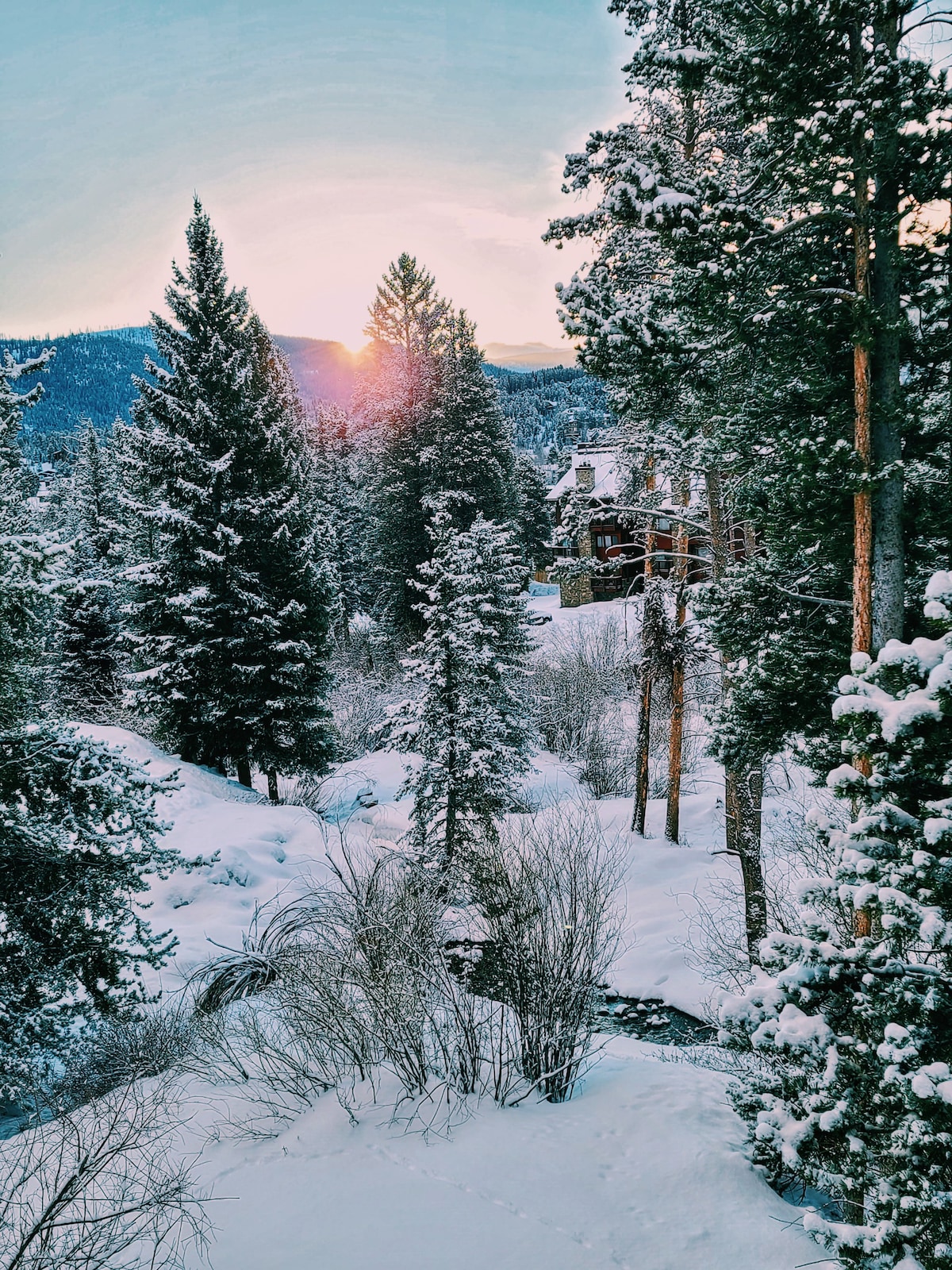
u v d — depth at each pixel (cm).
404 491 3628
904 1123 335
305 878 1438
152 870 779
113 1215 336
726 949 1145
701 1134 465
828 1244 339
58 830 717
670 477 1638
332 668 3934
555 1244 364
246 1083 546
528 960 557
